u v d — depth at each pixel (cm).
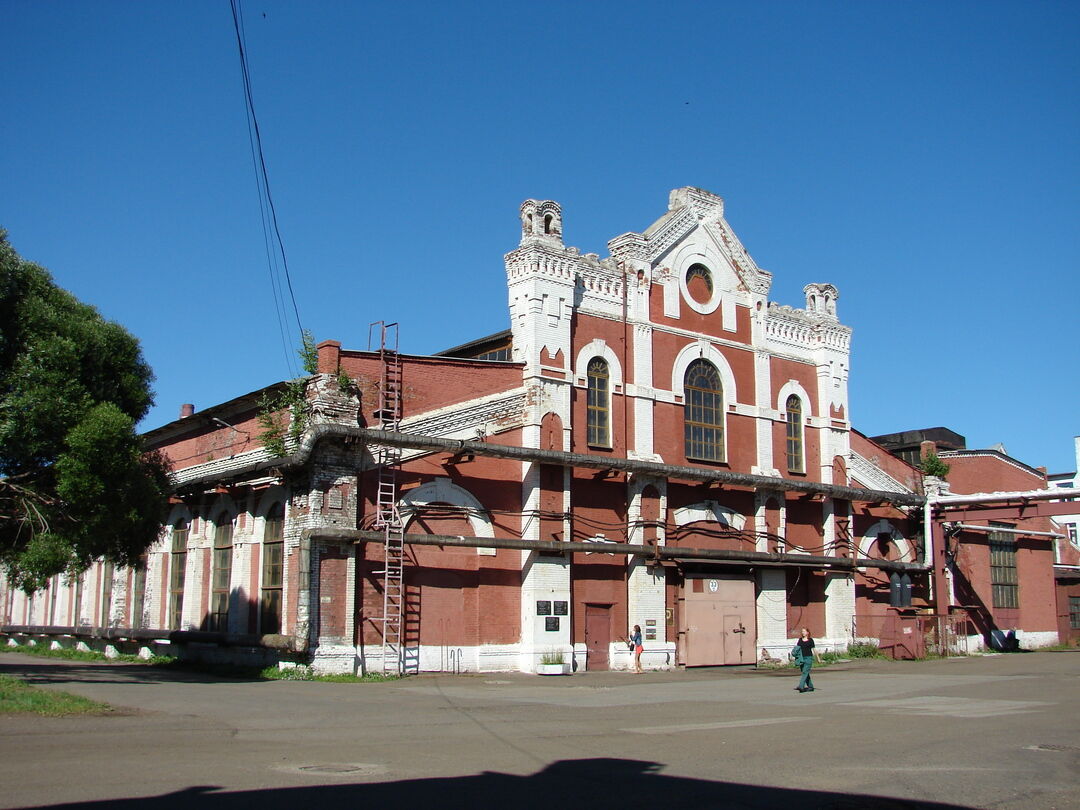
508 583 3225
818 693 2586
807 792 1213
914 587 4503
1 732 1484
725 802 1146
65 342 2483
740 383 4031
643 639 3459
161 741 1455
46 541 2441
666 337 3800
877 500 4275
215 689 2417
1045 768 1416
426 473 3097
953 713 2102
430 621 3048
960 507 4494
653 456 3641
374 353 3073
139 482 2589
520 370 3384
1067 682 2962
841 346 4441
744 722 1912
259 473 3078
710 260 4022
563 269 3494
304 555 2830
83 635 4216
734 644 3744
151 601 3928
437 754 1417
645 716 2008
